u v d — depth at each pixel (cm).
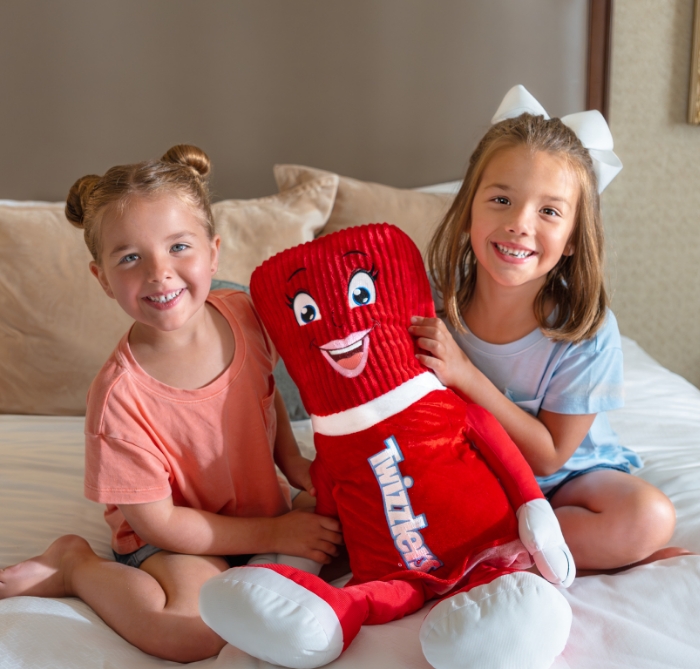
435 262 109
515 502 81
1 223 142
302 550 87
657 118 190
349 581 83
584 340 97
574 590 79
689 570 77
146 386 83
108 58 169
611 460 103
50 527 97
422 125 184
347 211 159
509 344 99
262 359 93
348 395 82
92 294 140
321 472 88
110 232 78
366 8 177
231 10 172
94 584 79
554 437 98
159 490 82
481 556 75
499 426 85
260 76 176
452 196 166
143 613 75
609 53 183
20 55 166
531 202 90
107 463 81
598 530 86
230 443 88
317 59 177
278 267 87
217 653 75
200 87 174
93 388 83
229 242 146
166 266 79
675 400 138
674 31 185
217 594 65
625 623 70
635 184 194
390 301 85
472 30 181
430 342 86
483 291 100
